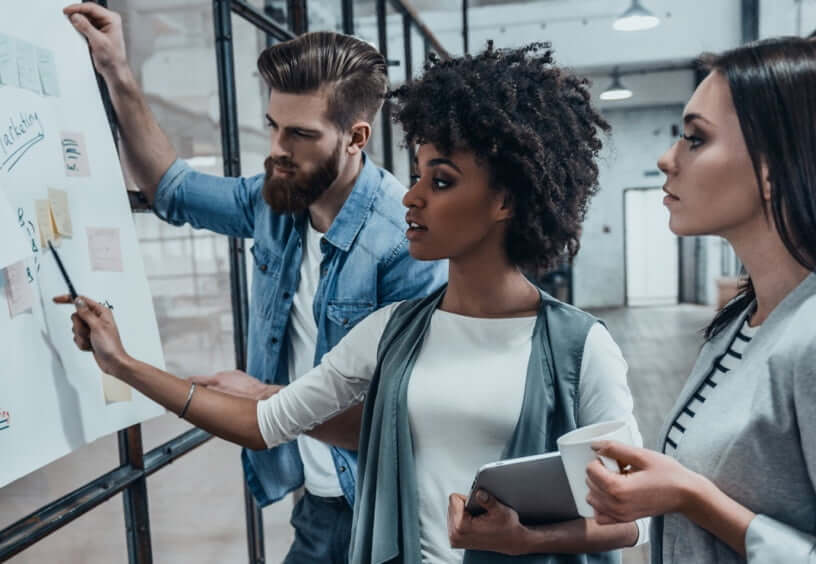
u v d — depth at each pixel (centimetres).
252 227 153
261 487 152
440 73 89
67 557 260
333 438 129
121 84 130
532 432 86
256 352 150
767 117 68
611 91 883
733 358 76
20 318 93
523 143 84
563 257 96
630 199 1204
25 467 91
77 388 104
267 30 219
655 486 68
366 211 138
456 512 84
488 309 93
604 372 88
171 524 285
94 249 110
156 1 462
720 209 72
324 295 138
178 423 401
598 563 92
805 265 69
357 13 404
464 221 87
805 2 531
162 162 143
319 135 127
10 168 93
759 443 68
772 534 65
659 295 1230
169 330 463
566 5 786
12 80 96
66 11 115
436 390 90
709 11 782
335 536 149
